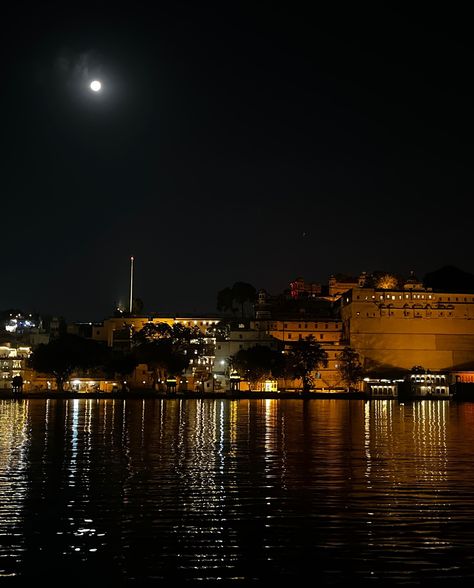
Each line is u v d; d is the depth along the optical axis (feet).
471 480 128.67
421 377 646.74
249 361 626.23
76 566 79.20
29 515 100.73
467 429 251.80
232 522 96.99
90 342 603.67
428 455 167.32
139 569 78.28
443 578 75.41
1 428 244.63
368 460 157.38
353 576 76.07
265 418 316.81
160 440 203.51
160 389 654.53
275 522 97.04
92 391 643.45
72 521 97.45
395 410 412.77
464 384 630.74
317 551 84.07
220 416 329.93
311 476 133.69
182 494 115.55
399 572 77.05
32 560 81.10
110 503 108.58
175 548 85.40
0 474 135.33
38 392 591.78
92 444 190.90
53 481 127.34
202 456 164.76
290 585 73.82
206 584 74.13
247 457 162.81
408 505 106.93
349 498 112.27
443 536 89.86
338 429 250.37
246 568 78.48
